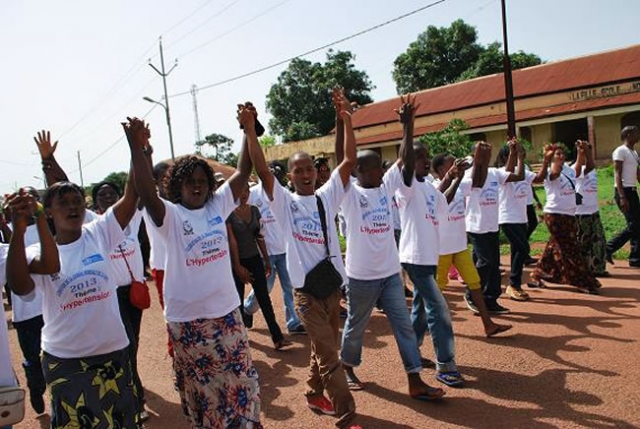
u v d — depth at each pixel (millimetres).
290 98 45969
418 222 4836
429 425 4156
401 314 4535
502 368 5062
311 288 4168
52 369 3275
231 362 3605
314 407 4586
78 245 3375
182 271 3553
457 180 5629
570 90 28359
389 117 34531
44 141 4441
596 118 28484
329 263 4242
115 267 4629
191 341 3568
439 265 5871
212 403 3607
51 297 3240
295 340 6547
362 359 5605
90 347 3291
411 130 4754
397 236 7738
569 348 5379
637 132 8586
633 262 8773
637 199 8664
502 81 32312
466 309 7035
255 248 6113
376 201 4555
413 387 4555
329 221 4340
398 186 4840
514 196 7125
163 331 7402
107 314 3350
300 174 4340
